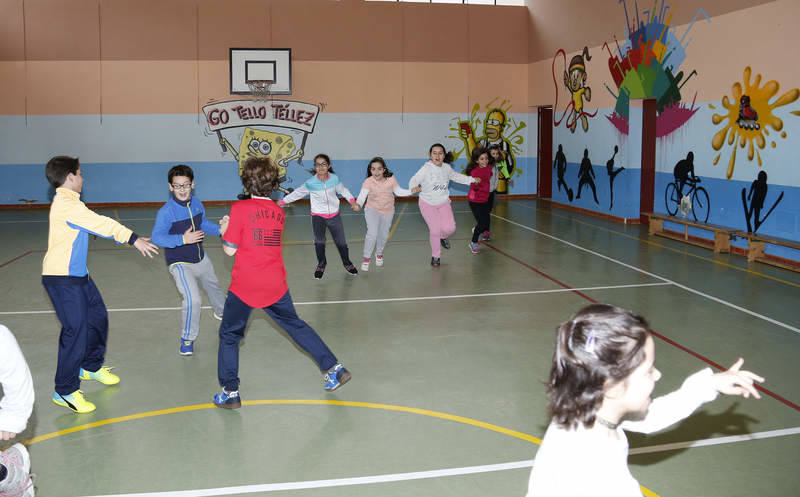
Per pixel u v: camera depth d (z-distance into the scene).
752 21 9.27
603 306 1.50
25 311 6.70
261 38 16.23
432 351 5.46
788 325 6.10
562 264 9.01
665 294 7.30
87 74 15.66
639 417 1.58
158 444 3.83
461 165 17.47
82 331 4.12
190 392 4.62
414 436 3.92
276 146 16.64
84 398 4.51
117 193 16.19
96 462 3.61
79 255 4.04
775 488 3.32
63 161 4.01
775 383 4.70
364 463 3.59
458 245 10.58
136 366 5.15
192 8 15.87
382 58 16.80
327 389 4.59
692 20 10.52
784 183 8.88
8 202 15.71
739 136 9.68
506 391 4.61
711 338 5.73
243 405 4.39
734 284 7.77
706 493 3.28
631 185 12.81
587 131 14.22
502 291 7.50
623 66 12.63
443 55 17.03
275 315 4.31
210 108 16.23
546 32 16.05
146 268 8.92
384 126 17.03
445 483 3.38
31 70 15.43
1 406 2.21
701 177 10.57
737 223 9.84
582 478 1.46
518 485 3.36
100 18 15.53
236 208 4.01
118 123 15.95
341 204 16.83
